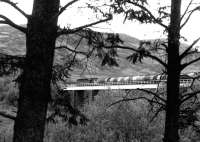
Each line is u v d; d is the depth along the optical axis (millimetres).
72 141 19688
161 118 20719
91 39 7059
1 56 6629
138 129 20422
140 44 7234
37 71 6562
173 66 7344
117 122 20906
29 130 6449
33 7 6785
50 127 20844
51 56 6770
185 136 16688
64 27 6730
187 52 7285
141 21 6867
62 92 7664
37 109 6512
